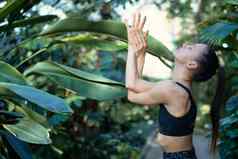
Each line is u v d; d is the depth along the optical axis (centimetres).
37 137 223
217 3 466
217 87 255
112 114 507
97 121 431
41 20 277
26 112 251
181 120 234
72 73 274
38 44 349
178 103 234
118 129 490
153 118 702
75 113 418
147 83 240
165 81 239
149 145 605
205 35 273
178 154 237
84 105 424
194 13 674
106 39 310
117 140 439
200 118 690
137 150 495
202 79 242
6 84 215
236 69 345
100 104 471
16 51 316
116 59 515
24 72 286
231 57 342
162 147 241
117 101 484
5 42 313
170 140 237
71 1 387
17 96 222
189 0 575
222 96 255
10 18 272
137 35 245
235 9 319
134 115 639
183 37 759
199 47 240
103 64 468
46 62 287
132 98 242
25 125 229
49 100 209
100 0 378
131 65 242
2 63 245
